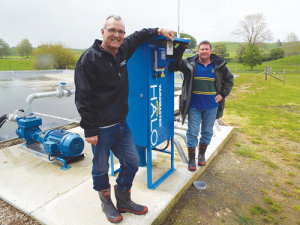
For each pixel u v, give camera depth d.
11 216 2.14
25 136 3.52
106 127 1.76
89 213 2.08
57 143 3.09
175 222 2.19
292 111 7.25
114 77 1.71
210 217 2.28
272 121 6.03
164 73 2.46
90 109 1.64
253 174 3.19
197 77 2.75
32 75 23.58
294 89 12.77
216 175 3.13
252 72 28.83
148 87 2.21
